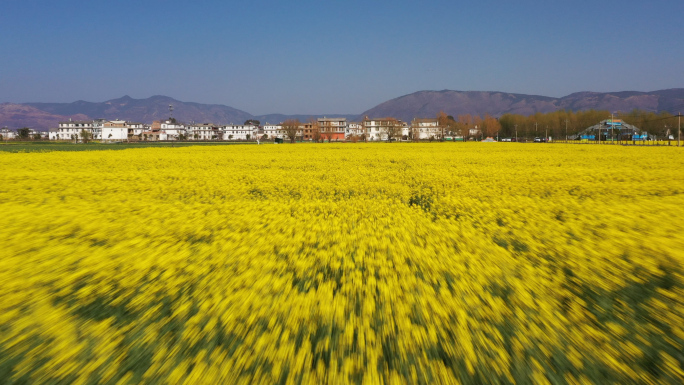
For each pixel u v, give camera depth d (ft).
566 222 31.73
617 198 47.47
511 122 529.04
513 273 19.56
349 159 115.24
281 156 127.75
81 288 18.11
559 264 21.30
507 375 12.01
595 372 12.28
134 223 31.91
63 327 15.03
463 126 495.00
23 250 24.82
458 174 73.00
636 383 11.83
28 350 13.71
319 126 568.41
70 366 12.74
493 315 15.17
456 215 37.65
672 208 37.55
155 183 60.95
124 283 18.83
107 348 13.78
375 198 47.85
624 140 378.12
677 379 12.05
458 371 12.23
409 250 23.06
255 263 20.75
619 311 16.21
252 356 12.70
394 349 13.34
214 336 14.01
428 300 15.94
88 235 28.45
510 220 32.89
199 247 24.90
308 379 11.73
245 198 49.75
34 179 66.49
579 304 16.51
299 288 18.38
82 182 63.26
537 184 59.00
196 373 11.99
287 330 13.73
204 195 51.83
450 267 20.13
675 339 14.21
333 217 33.94
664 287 18.17
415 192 53.01
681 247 22.99
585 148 195.93
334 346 13.23
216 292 17.30
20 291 18.10
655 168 86.58
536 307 15.83
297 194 53.06
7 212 36.81
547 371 12.25
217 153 145.38
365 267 20.77
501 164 99.04
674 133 390.01
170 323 15.35
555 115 495.00
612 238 25.53
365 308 15.30
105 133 556.10
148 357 13.35
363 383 11.44
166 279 19.19
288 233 27.73
